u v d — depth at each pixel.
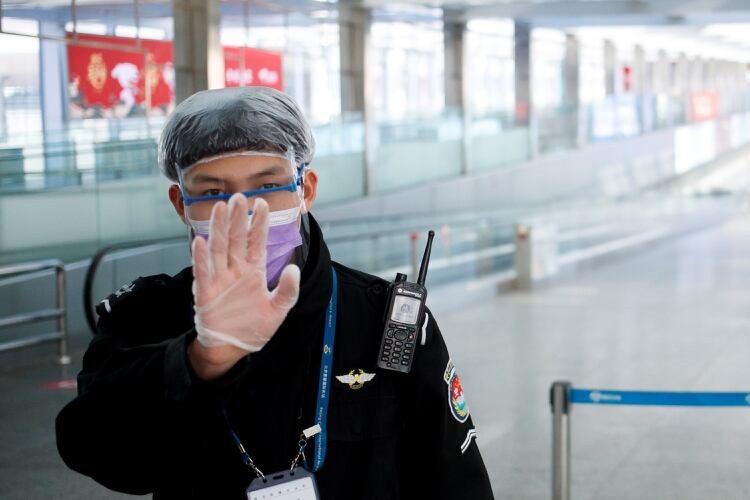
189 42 14.26
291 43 16.67
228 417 1.48
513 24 23.12
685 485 5.29
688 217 23.03
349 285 1.60
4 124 11.27
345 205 16.70
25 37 11.48
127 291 1.56
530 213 17.39
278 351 1.46
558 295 13.55
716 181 35.81
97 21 12.58
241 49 15.44
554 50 27.33
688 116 35.44
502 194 22.14
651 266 16.86
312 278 1.46
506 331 10.63
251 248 1.24
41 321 8.84
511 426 6.58
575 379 8.11
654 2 18.98
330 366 1.53
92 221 9.93
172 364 1.31
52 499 5.03
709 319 11.20
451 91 21.97
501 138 22.75
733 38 31.33
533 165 23.72
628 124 30.25
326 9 17.44
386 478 1.55
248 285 1.24
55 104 11.98
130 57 13.15
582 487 5.27
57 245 9.48
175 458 1.45
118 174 10.38
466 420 1.65
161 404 1.36
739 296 13.03
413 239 12.22
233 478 1.50
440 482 1.62
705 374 8.28
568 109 26.39
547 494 5.16
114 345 1.53
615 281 14.97
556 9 19.33
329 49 17.62
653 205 20.59
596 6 19.39
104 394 1.38
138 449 1.42
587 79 30.27
